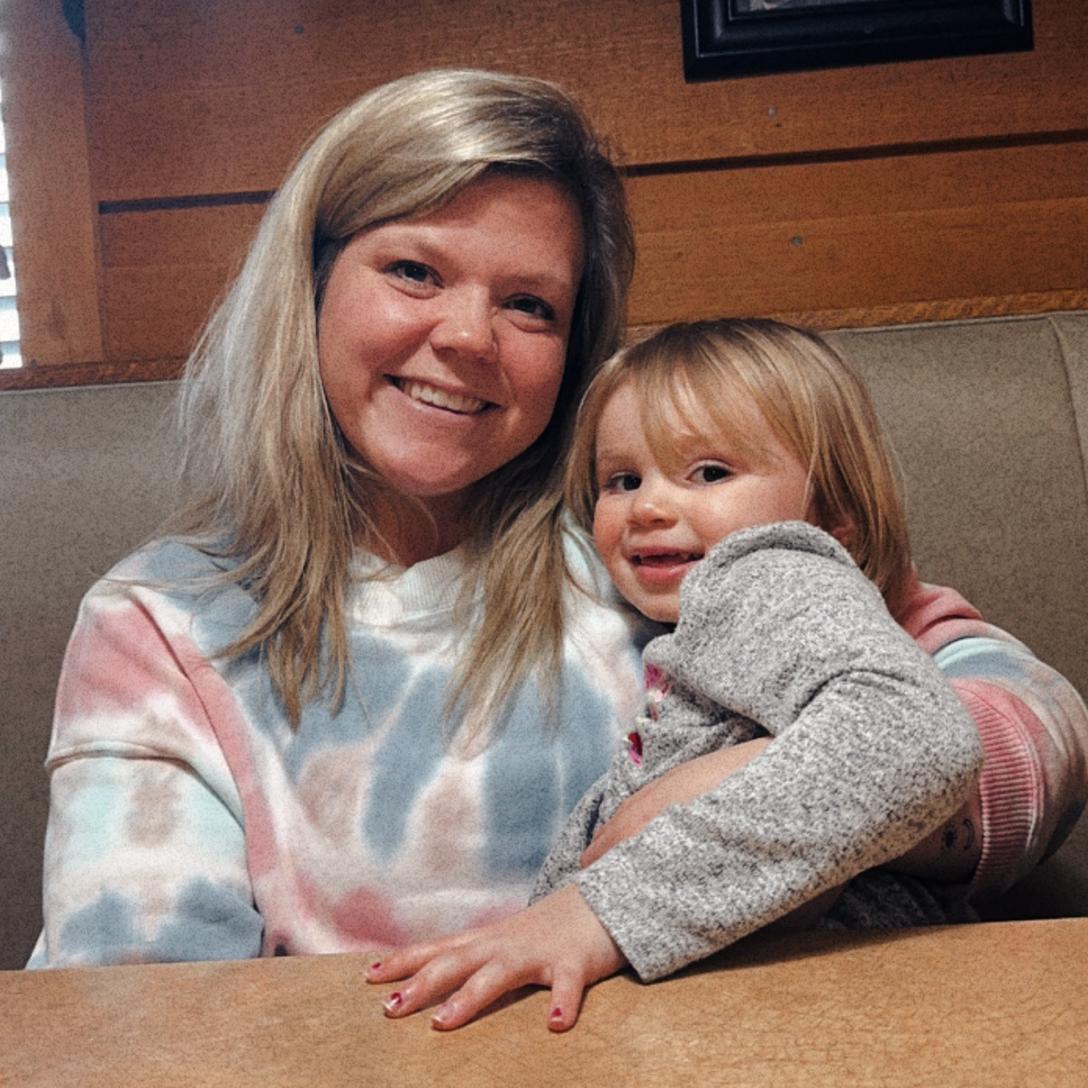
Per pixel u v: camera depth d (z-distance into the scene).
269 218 1.12
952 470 1.35
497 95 1.05
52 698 1.35
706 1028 0.55
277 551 1.07
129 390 1.42
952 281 1.61
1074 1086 0.47
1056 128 1.59
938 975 0.58
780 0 1.58
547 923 0.65
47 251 1.66
